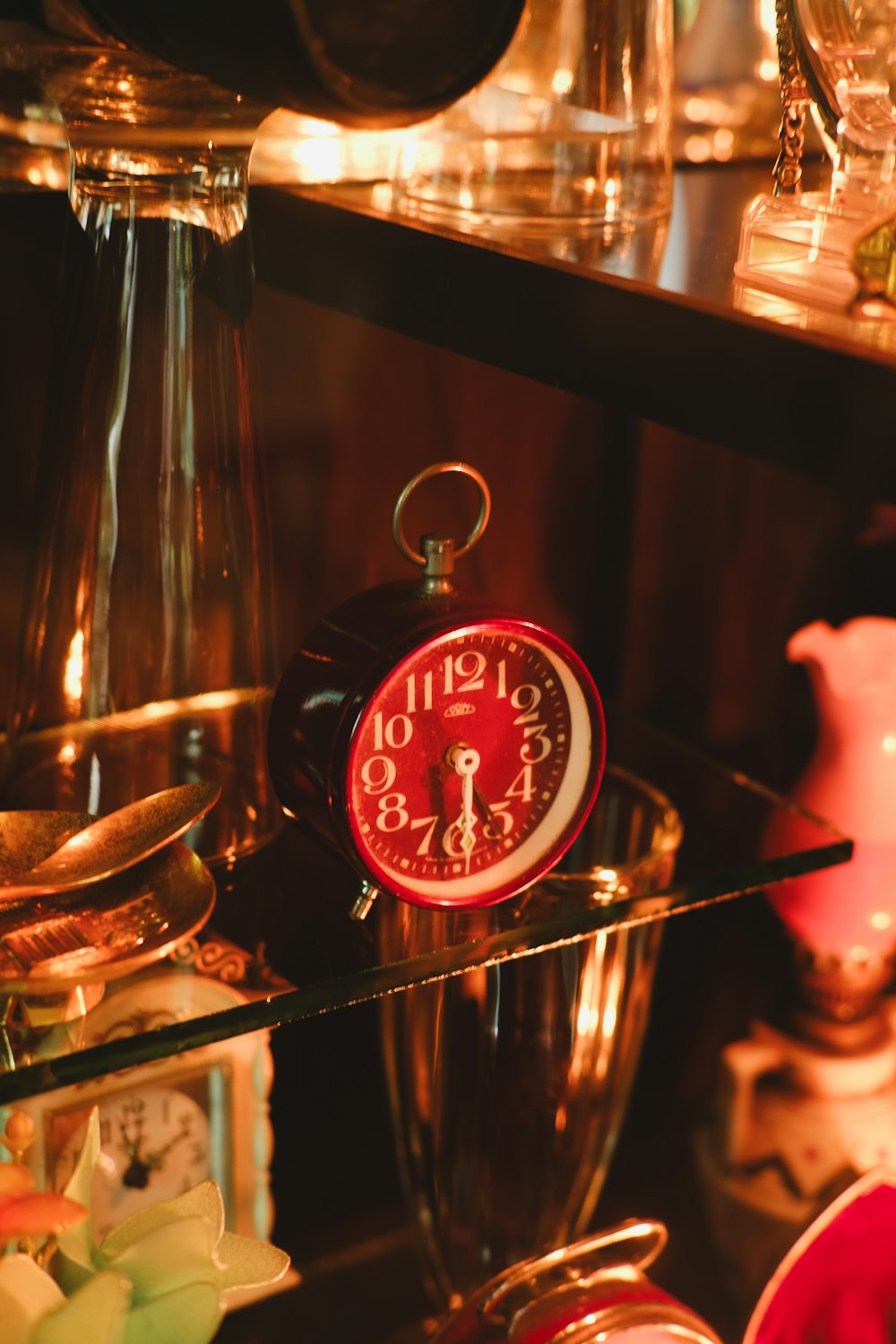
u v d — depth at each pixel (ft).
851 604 3.10
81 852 2.05
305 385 2.77
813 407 1.71
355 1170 2.91
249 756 2.26
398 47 1.79
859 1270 2.62
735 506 3.16
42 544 2.23
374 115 1.82
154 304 2.13
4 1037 1.97
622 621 3.15
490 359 2.05
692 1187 2.91
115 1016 2.00
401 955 2.09
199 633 2.22
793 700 3.08
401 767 2.03
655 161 2.29
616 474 3.07
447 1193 2.50
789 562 3.24
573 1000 2.39
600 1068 2.49
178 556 2.19
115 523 2.17
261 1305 2.75
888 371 1.63
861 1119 2.75
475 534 2.10
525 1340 2.26
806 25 2.01
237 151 2.14
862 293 1.79
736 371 1.77
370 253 2.21
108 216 2.11
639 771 2.61
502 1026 2.37
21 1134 2.36
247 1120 2.64
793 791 2.71
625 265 1.98
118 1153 2.53
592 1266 2.37
